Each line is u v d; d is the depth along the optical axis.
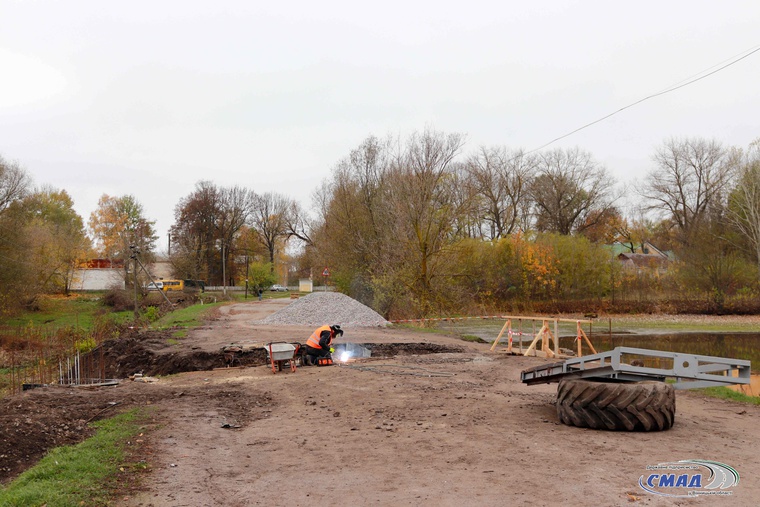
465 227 39.19
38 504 5.75
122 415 9.99
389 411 10.47
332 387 13.18
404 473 6.83
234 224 95.31
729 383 8.82
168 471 7.02
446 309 35.59
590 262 50.38
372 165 44.81
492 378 14.52
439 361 17.98
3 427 8.41
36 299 55.97
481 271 49.34
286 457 7.66
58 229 69.38
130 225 92.25
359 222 43.59
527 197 65.81
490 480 6.49
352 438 8.59
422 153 36.62
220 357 19.78
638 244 87.69
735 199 52.75
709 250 50.00
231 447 8.20
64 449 7.79
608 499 5.81
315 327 30.62
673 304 48.62
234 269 99.75
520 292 49.81
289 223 92.00
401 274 36.12
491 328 37.41
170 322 35.38
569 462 7.13
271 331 28.23
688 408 11.34
